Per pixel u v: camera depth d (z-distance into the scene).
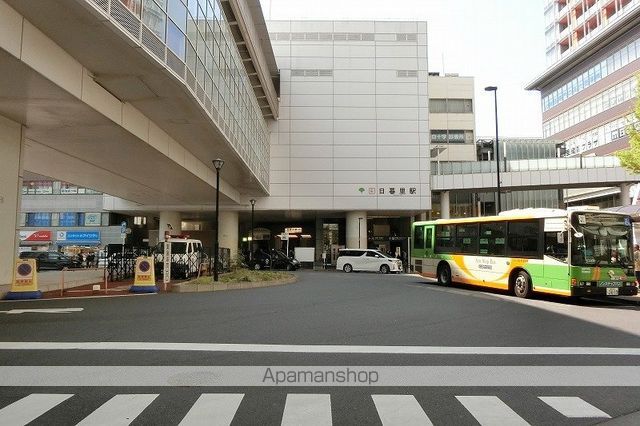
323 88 44.75
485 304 13.80
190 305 13.27
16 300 14.51
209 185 31.16
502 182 43.06
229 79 24.33
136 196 37.38
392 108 44.62
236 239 45.47
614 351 7.62
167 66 14.30
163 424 4.40
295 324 10.02
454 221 20.06
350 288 19.47
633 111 19.97
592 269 14.02
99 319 10.59
